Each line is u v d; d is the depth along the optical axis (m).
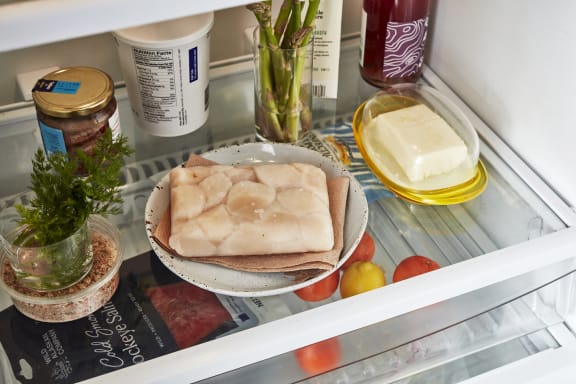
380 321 0.63
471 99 0.81
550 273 0.68
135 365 0.58
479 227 0.71
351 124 0.81
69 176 0.59
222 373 0.60
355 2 0.90
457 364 0.76
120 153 0.64
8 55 0.79
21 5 0.42
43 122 0.68
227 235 0.63
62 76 0.69
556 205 0.71
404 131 0.72
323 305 0.62
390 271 0.68
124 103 0.82
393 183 0.73
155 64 0.71
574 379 0.75
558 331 0.76
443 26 0.81
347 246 0.67
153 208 0.68
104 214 0.62
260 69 0.73
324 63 0.80
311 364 0.63
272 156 0.74
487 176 0.75
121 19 0.43
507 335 0.73
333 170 0.72
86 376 0.61
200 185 0.67
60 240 0.60
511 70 0.72
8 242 0.60
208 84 0.78
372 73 0.83
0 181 0.74
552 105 0.69
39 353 0.62
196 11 0.45
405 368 0.70
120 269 0.68
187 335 0.63
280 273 0.65
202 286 0.63
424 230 0.71
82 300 0.63
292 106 0.75
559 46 0.65
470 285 0.64
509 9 0.70
